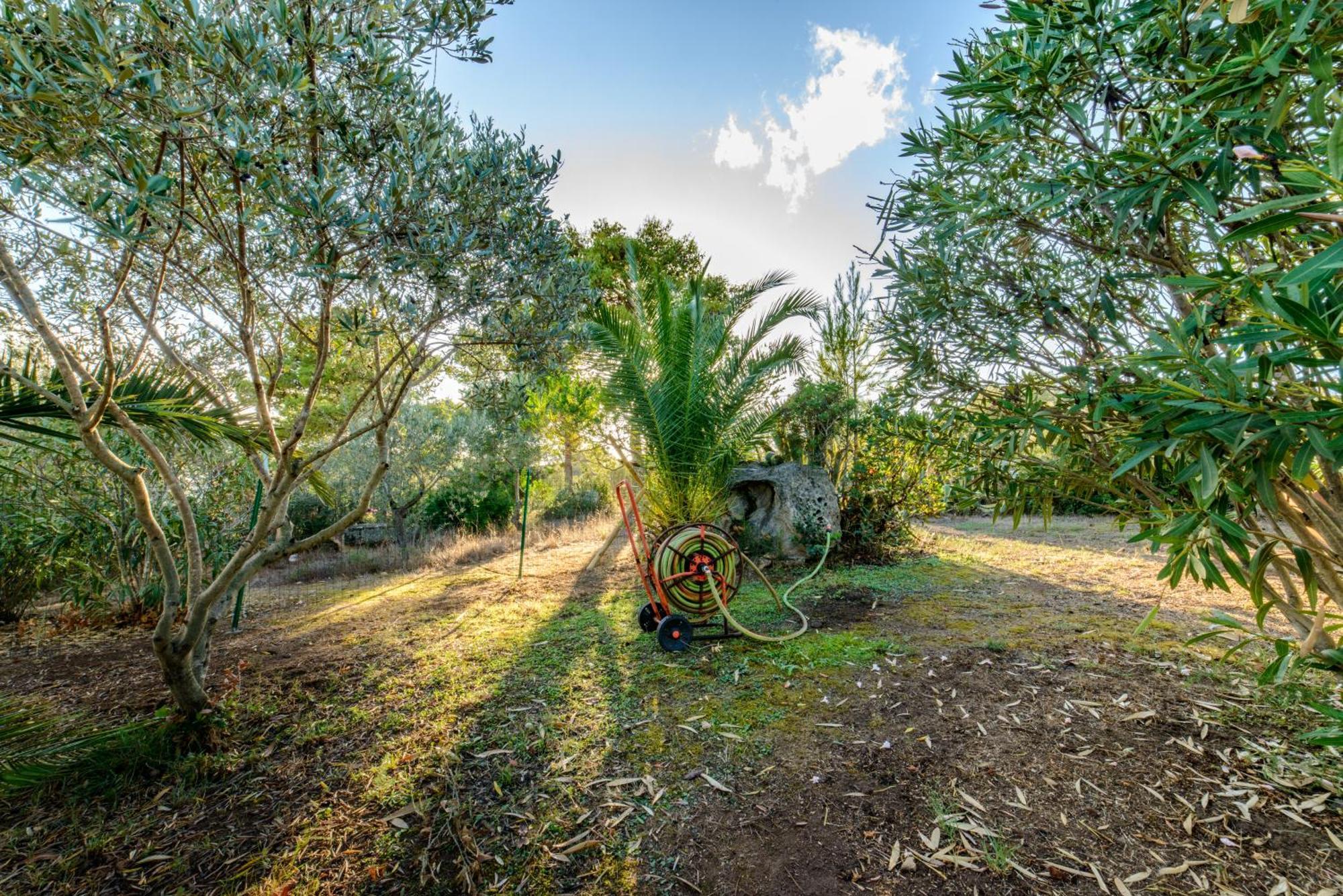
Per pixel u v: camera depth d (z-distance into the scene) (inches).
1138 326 66.7
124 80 59.4
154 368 121.9
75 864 75.7
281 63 67.6
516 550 347.9
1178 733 95.4
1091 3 46.6
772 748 98.4
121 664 153.6
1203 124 46.4
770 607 189.6
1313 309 36.1
